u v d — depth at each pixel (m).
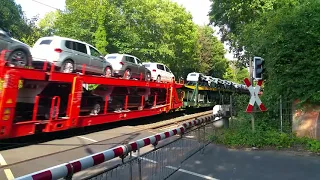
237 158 7.88
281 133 9.73
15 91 8.61
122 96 15.73
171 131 6.33
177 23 40.94
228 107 15.33
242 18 21.97
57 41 12.09
